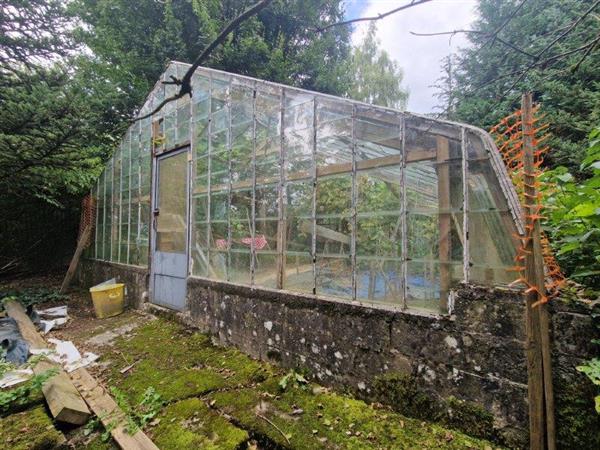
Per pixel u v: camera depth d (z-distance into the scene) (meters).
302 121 3.15
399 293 2.38
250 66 8.63
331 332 2.70
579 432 1.60
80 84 6.05
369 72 14.52
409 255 2.33
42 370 3.15
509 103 4.80
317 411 2.38
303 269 3.07
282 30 9.12
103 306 5.37
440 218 2.19
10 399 2.56
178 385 2.91
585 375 1.61
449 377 2.04
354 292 2.65
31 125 5.21
